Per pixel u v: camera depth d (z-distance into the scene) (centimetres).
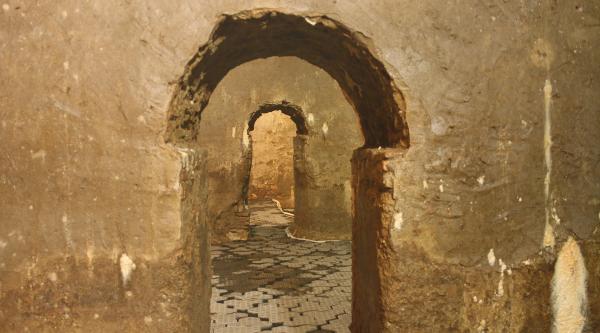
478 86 229
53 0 211
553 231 243
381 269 230
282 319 357
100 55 210
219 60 254
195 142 277
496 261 235
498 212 234
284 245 617
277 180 1014
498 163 233
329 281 456
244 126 642
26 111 212
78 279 215
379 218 231
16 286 217
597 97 245
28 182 214
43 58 211
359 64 245
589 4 243
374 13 221
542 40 236
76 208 214
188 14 212
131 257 213
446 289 230
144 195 211
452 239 229
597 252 251
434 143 226
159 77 211
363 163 265
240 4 215
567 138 242
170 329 213
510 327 239
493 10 230
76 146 212
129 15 210
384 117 255
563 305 247
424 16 223
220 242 638
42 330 218
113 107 211
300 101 645
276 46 276
